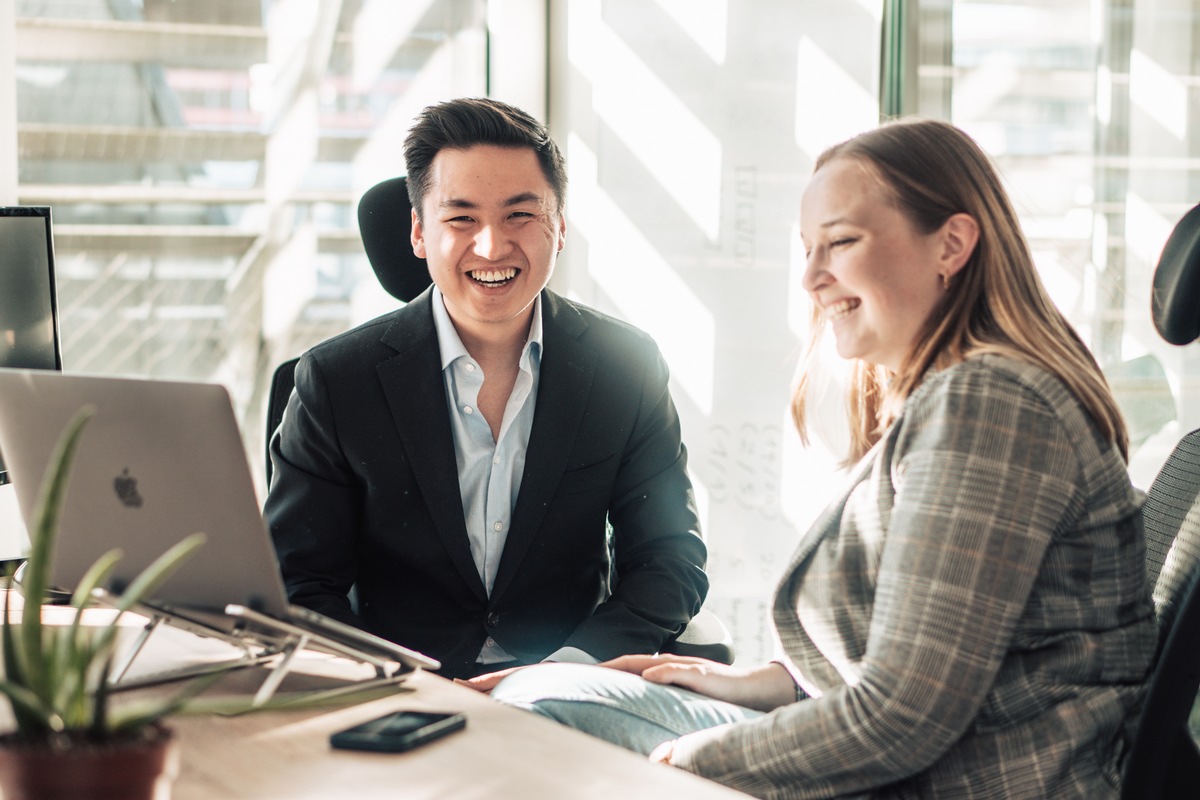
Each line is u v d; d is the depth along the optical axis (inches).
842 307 54.2
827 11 116.6
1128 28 91.0
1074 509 47.4
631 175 139.9
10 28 125.5
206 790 37.5
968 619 44.9
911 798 47.9
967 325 51.7
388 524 73.0
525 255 72.4
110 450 48.3
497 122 72.1
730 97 128.1
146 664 53.1
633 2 138.0
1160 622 53.9
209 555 47.8
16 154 127.6
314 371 73.7
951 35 105.5
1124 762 49.9
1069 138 96.0
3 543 93.8
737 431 128.9
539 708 54.2
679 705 55.7
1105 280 93.7
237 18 136.6
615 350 77.9
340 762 40.2
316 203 142.4
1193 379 86.3
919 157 52.2
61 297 133.2
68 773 30.1
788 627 54.0
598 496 76.3
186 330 139.1
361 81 142.7
